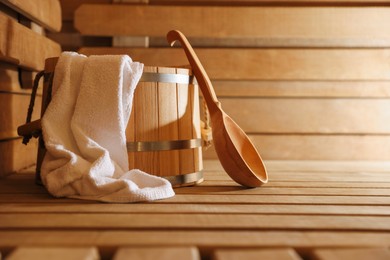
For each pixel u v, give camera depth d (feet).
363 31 9.05
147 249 2.89
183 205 4.31
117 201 4.38
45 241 3.06
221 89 9.05
